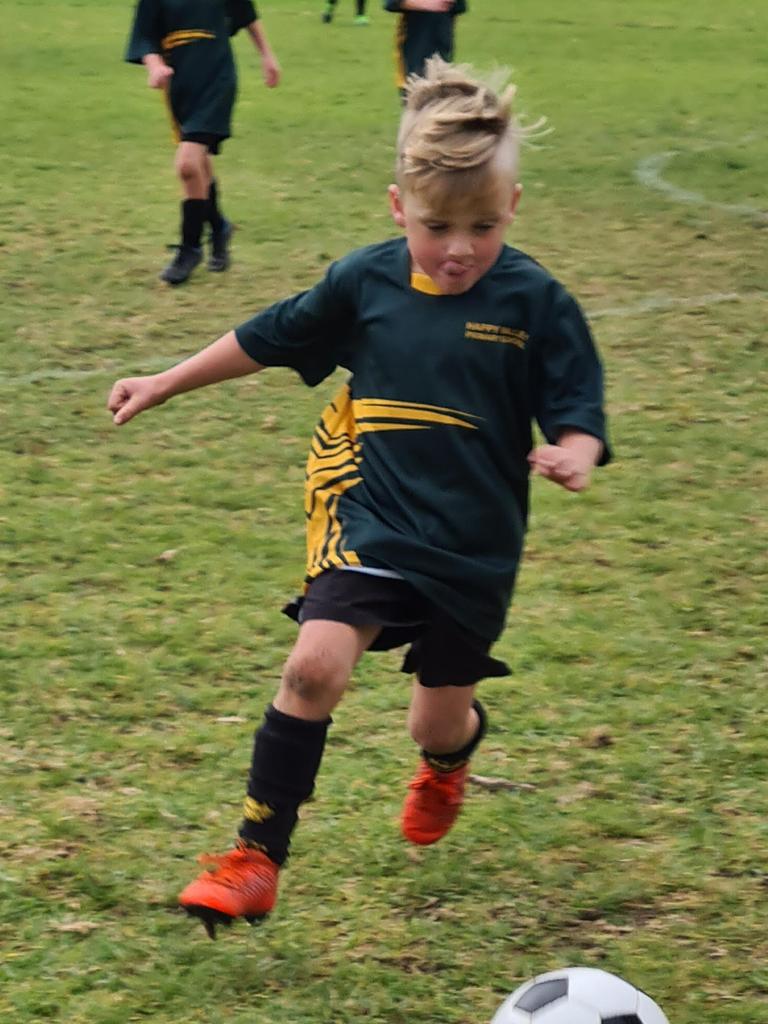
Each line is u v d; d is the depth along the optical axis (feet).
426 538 22.30
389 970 23.17
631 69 128.57
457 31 149.89
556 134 98.37
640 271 66.69
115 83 114.52
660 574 38.34
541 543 40.16
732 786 28.60
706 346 56.49
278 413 50.24
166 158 89.61
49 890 25.14
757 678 32.91
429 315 22.52
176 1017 22.00
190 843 26.55
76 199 78.84
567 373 22.34
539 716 31.17
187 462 45.78
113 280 64.54
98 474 44.68
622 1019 20.10
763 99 114.01
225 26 63.46
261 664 33.55
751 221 76.07
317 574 22.49
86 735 30.32
